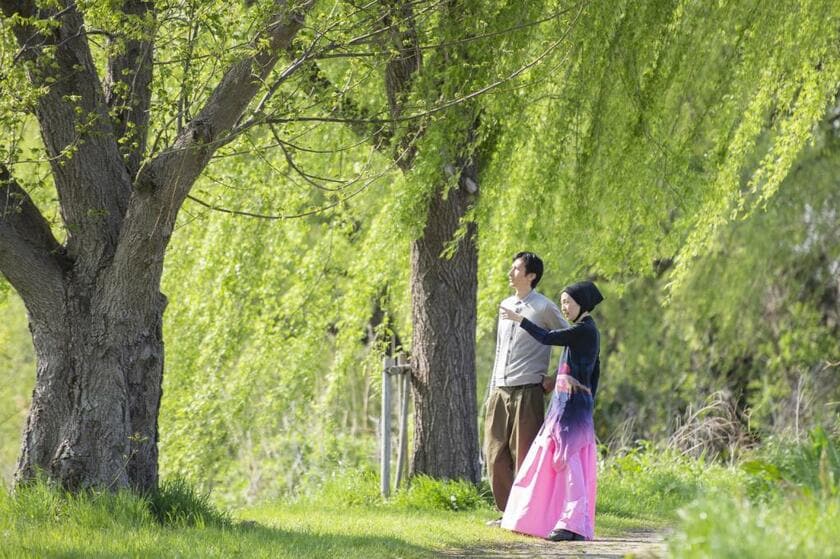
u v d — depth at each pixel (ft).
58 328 72.49
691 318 170.19
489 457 84.38
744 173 160.45
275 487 160.66
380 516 89.25
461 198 102.63
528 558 67.05
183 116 74.90
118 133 76.89
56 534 61.00
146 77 78.13
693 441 157.48
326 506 99.86
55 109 73.15
